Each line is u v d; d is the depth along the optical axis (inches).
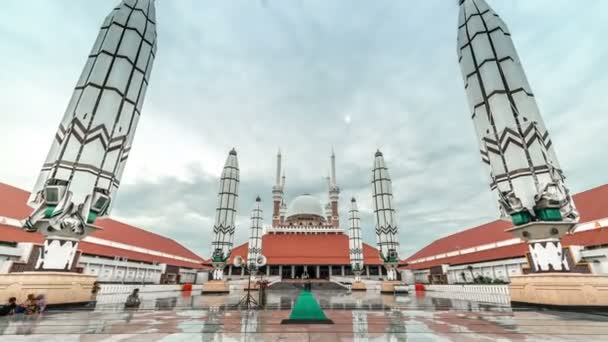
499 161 690.8
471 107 782.5
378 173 1494.8
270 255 2214.6
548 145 663.8
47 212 607.2
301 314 424.8
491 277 1419.8
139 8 816.3
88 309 578.9
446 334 326.6
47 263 594.9
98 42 763.4
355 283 1539.1
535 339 298.8
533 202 626.2
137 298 653.3
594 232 988.6
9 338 305.6
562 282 556.4
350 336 317.1
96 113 684.7
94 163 661.9
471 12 802.2
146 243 1851.6
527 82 719.7
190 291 1301.7
